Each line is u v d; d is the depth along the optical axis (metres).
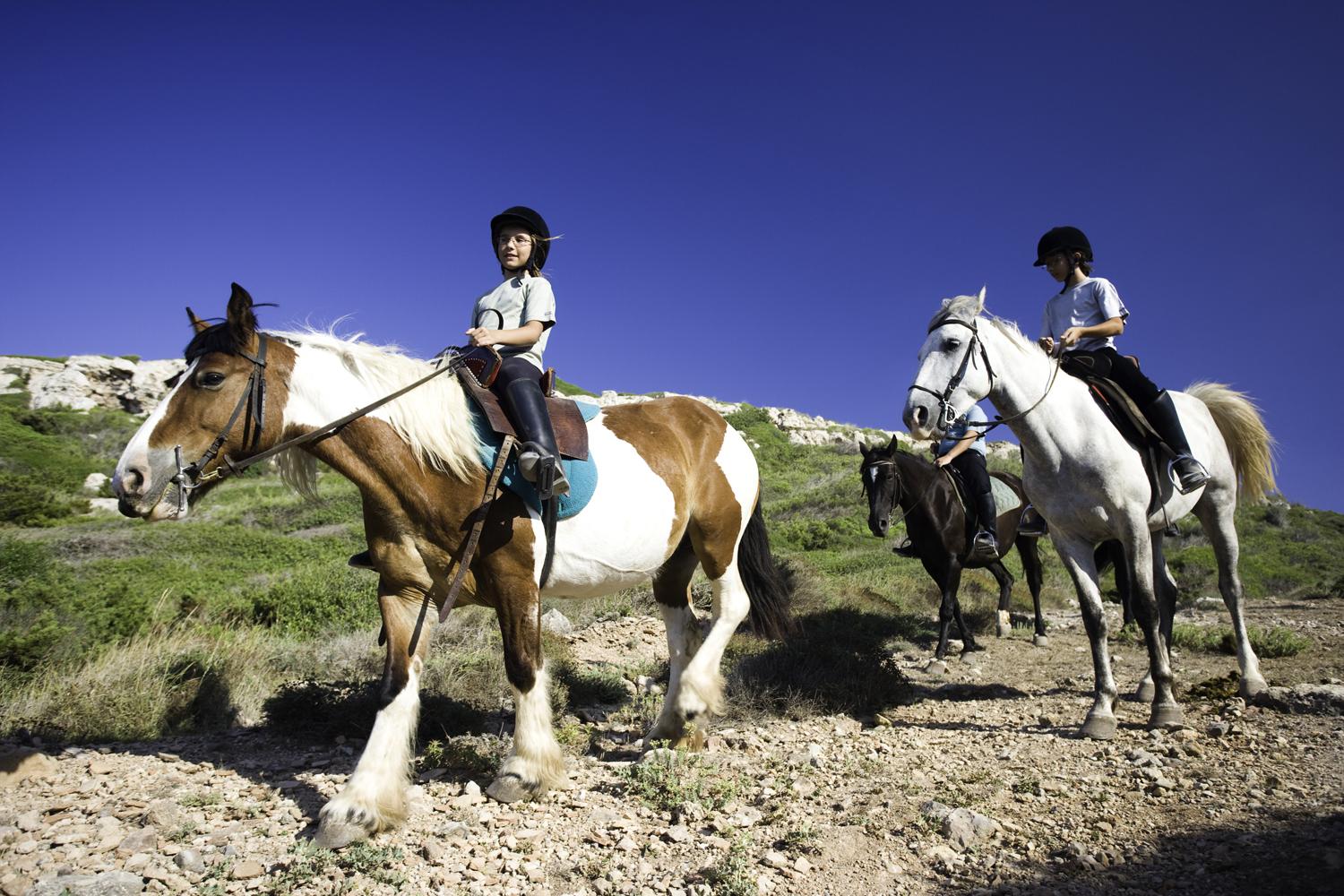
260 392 3.59
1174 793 3.91
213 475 3.59
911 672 7.68
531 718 3.90
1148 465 5.18
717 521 4.89
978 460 8.63
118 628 7.51
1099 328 5.44
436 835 3.49
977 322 5.12
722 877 3.05
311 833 3.48
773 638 5.32
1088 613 5.21
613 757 4.74
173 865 3.18
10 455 31.75
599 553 4.18
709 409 5.23
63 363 52.44
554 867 3.24
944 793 3.96
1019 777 4.24
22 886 3.00
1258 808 3.63
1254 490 6.40
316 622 8.93
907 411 5.03
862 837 3.52
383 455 3.67
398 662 3.75
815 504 27.86
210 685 5.59
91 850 3.29
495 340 3.85
